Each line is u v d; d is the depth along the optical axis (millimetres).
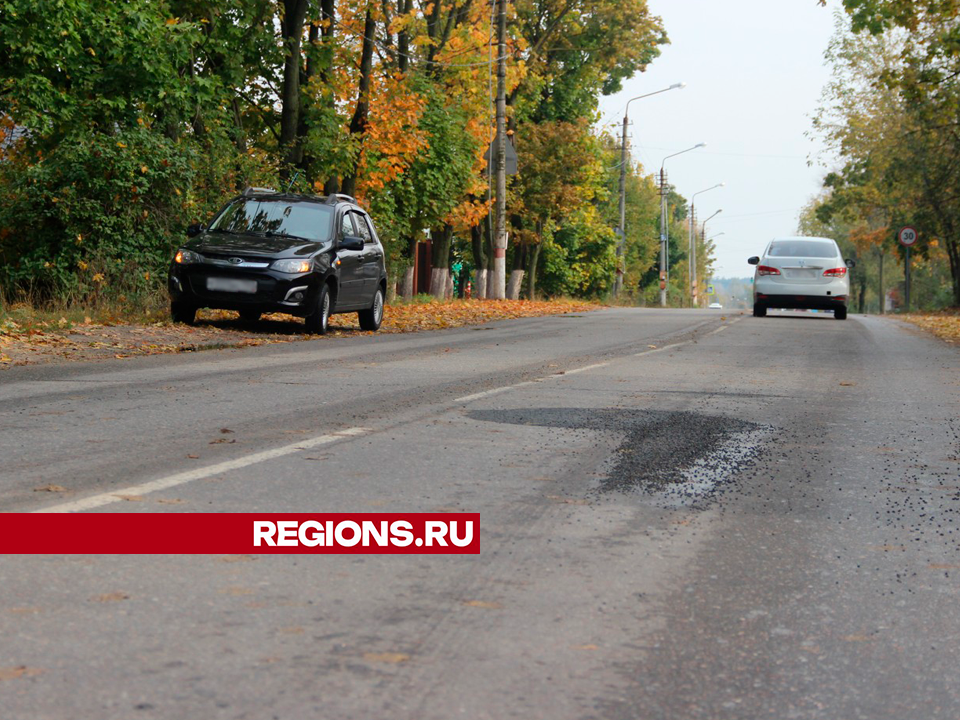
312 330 17328
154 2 21312
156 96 20641
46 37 19312
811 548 4953
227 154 23484
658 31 49500
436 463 6609
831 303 27797
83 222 19516
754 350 15938
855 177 49125
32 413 8336
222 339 15930
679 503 5754
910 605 4168
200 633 3619
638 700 3189
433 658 3459
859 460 7125
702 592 4246
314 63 26938
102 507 5332
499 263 37812
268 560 4508
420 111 29484
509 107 41938
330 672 3311
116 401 9055
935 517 5605
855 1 24141
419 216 35125
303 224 18062
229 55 24828
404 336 18156
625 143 68312
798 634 3805
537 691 3223
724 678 3381
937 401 10273
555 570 4473
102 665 3316
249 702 3068
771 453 7281
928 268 71375
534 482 6141
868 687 3348
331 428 7828
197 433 7531
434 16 37031
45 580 4172
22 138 23000
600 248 65750
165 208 20484
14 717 2934
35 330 15422
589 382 11062
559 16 47375
